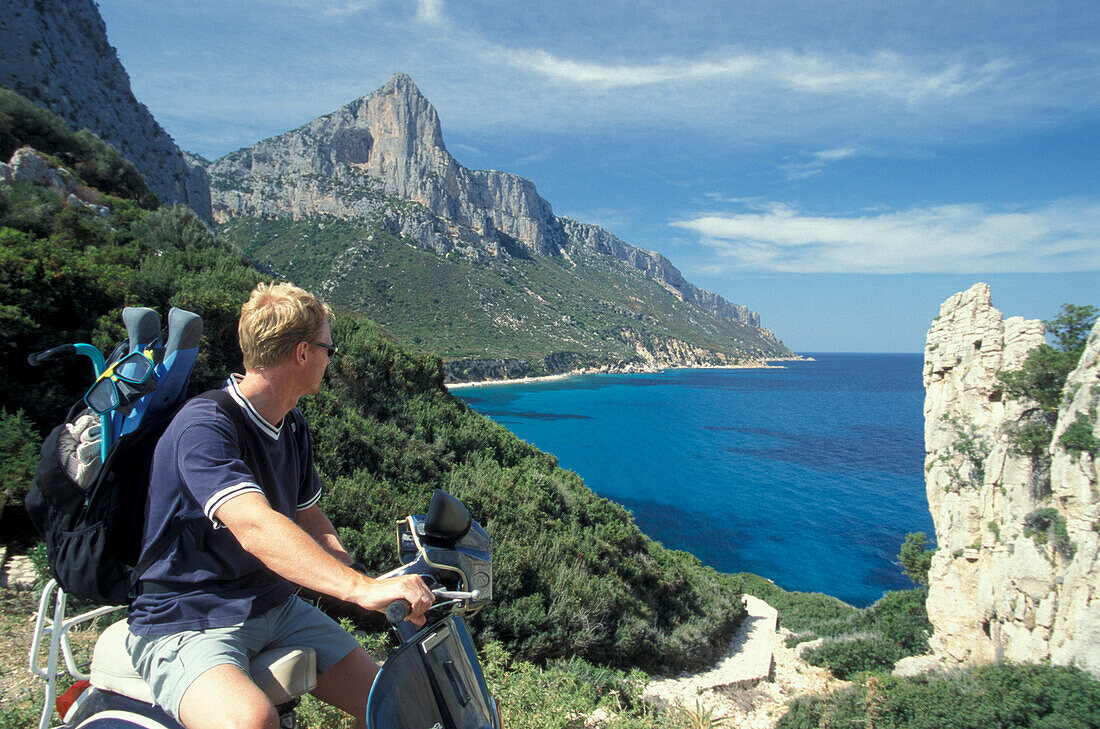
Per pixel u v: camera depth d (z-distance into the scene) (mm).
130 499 1623
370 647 6102
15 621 4977
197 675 1466
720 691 11914
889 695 11188
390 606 1422
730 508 51344
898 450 82062
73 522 1582
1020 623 16547
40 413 8719
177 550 1577
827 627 22125
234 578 1627
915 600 22625
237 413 1672
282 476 1860
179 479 1552
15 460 6934
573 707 5199
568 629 10125
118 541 1603
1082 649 14273
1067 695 11656
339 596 1396
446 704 1582
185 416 1593
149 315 1746
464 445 15055
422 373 17000
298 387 1780
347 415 12414
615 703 7156
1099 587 14633
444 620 1707
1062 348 18328
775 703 11695
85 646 4531
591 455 73375
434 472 12516
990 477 18922
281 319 1672
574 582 11078
